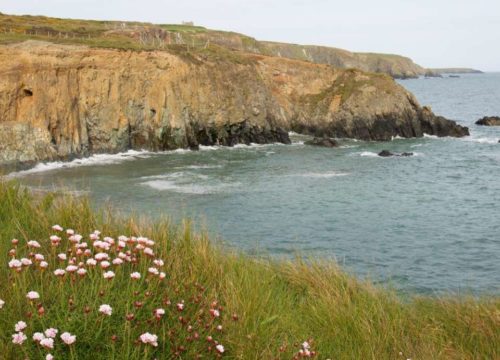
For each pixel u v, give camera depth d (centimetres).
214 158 4972
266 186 3712
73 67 4809
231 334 564
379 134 6838
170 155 5069
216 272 708
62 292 509
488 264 2116
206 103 5747
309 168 4609
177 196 3188
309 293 805
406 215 3030
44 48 4666
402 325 738
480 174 4562
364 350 626
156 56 5459
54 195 913
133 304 524
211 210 2862
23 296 505
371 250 2286
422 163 5066
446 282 1866
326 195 3516
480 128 8250
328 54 19100
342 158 5250
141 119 5250
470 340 720
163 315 535
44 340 417
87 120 4859
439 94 17625
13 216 755
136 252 658
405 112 6988
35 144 4194
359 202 3344
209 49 6862
